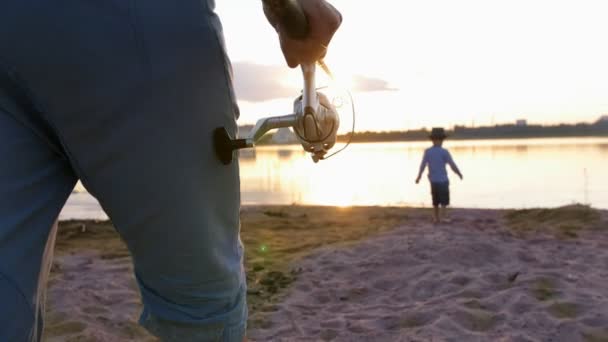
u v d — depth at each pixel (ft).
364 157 248.93
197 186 4.19
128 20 3.73
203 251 4.37
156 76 3.84
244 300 4.97
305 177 124.88
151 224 4.20
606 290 14.87
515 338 12.12
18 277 3.80
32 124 3.96
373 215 37.47
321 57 4.43
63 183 4.27
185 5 3.89
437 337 12.27
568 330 12.39
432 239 21.53
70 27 3.65
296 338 12.90
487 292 15.26
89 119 3.85
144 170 4.04
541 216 32.12
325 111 4.70
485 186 87.10
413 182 100.01
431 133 33.35
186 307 4.55
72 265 19.84
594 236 23.35
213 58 4.03
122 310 14.61
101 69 3.74
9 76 3.71
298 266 19.69
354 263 19.48
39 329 4.36
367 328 13.30
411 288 16.37
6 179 3.81
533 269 17.10
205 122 4.12
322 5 4.16
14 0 3.59
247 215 36.99
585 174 106.73
